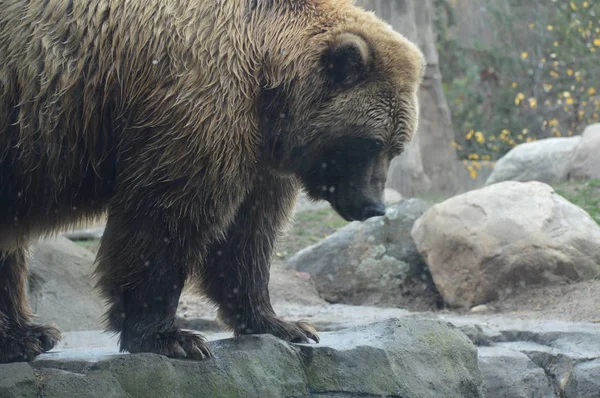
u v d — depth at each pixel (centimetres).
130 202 716
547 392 938
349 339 828
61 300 1350
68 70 712
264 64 746
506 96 3175
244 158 729
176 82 704
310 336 832
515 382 927
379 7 2295
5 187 735
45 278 1355
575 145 1889
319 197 815
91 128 724
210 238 738
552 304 1230
